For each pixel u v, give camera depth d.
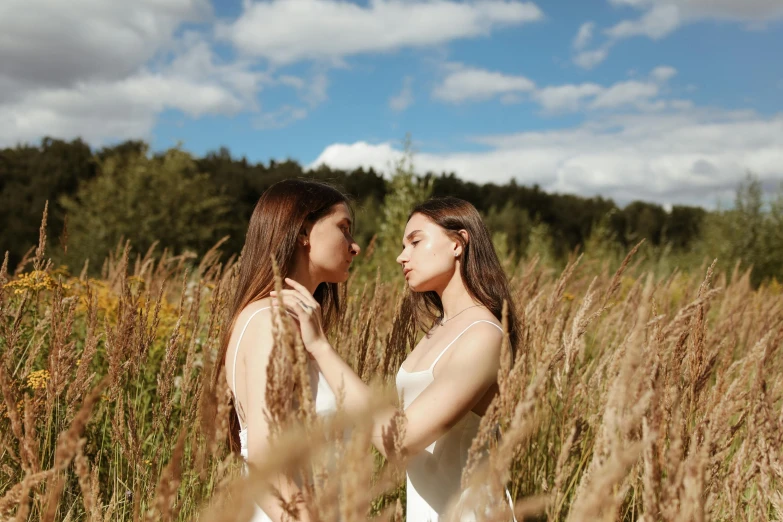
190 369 2.44
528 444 2.21
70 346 2.19
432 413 1.78
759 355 1.59
